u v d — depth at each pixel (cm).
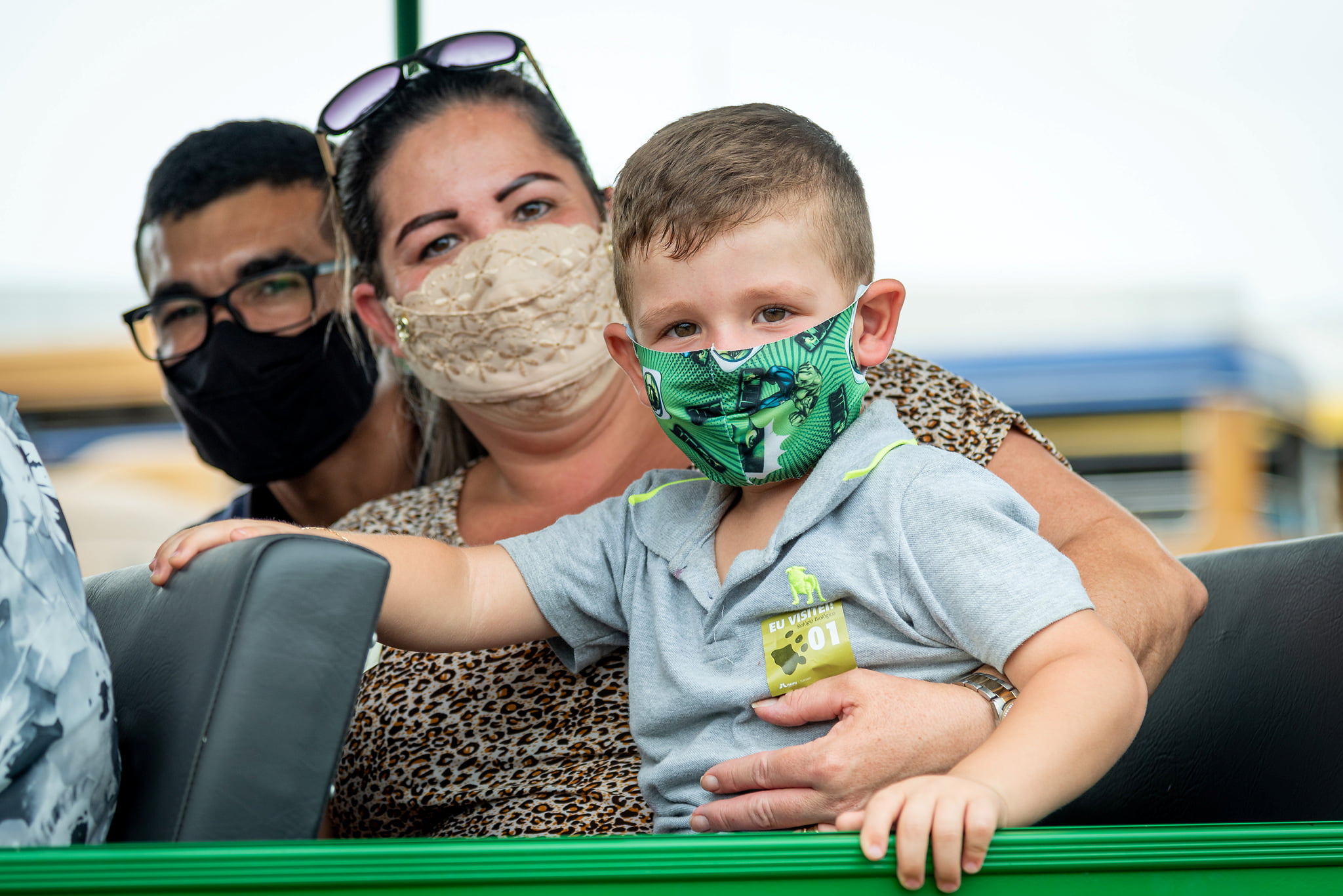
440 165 150
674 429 105
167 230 202
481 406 145
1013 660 88
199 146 201
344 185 159
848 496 102
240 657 74
